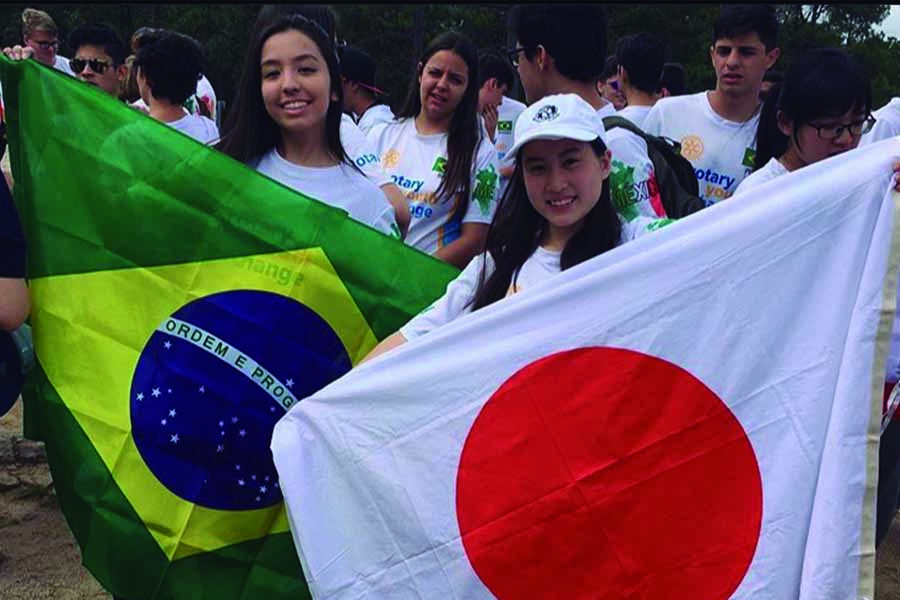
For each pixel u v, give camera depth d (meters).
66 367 2.72
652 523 2.32
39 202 2.74
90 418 2.71
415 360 2.46
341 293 2.78
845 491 2.19
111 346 2.73
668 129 4.48
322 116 3.00
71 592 3.91
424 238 4.12
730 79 4.22
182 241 2.75
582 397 2.38
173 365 2.72
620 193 3.12
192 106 5.78
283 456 2.46
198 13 27.03
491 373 2.42
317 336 2.77
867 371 2.21
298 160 3.07
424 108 4.17
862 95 2.81
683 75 7.55
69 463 2.71
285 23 2.95
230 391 2.73
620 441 2.35
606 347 2.38
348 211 3.06
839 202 2.29
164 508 2.70
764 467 2.27
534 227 2.58
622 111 4.84
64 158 2.76
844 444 2.20
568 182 2.42
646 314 2.37
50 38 6.76
